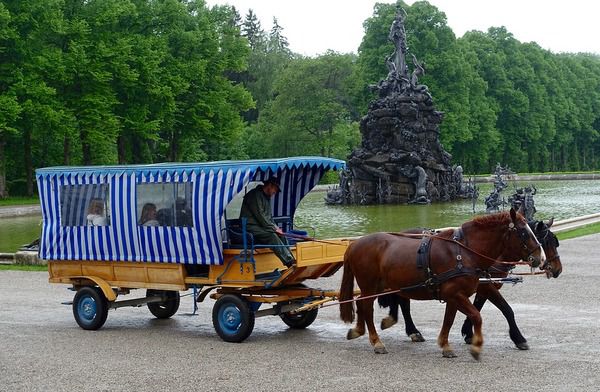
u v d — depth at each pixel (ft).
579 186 259.39
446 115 289.53
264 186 45.73
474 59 333.21
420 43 287.48
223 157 305.12
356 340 44.16
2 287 67.72
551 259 40.55
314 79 295.07
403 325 48.08
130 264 48.52
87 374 37.45
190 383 35.14
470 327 41.86
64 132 189.88
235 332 43.98
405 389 33.01
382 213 139.95
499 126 367.66
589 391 31.96
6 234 120.26
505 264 42.73
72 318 53.78
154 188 46.55
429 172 171.83
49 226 51.39
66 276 51.47
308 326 48.70
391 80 177.37
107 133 199.21
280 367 37.76
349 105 338.54
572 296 56.24
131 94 208.33
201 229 44.47
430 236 40.27
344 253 45.11
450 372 35.73
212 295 46.34
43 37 197.16
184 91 213.46
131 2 214.90
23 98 188.75
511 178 309.22
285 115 295.48
